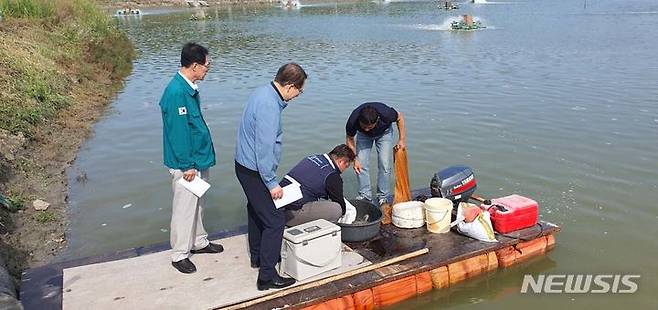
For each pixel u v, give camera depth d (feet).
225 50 85.71
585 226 22.27
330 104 44.88
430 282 18.17
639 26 100.78
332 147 33.65
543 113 39.83
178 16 168.76
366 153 22.02
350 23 131.03
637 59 62.85
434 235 19.98
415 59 69.00
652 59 62.49
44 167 31.53
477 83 51.83
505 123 37.47
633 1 170.71
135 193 27.61
